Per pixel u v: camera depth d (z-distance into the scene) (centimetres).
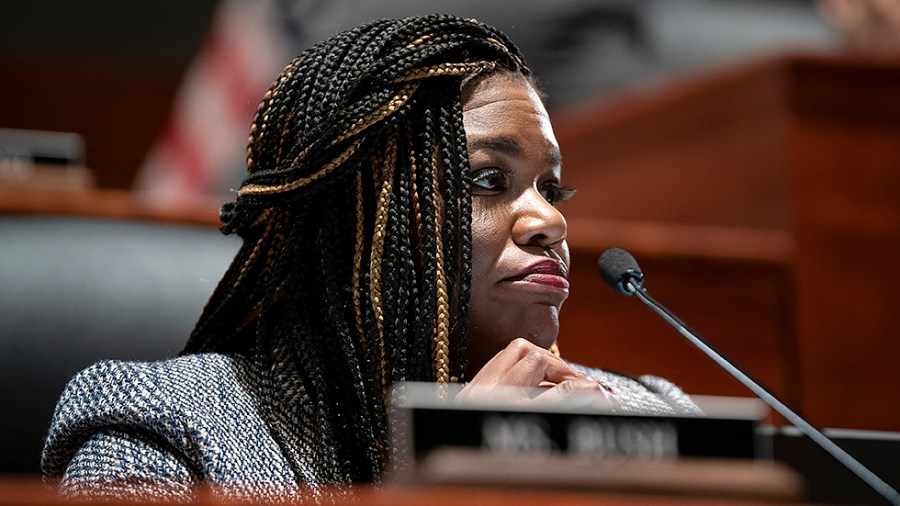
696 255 1067
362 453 661
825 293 1096
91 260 834
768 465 369
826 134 1123
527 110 691
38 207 920
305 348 673
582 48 1578
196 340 721
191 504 332
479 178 671
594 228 1052
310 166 661
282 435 647
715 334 1066
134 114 1830
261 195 675
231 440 620
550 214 669
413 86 672
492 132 676
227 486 595
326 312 674
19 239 838
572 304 1039
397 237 659
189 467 609
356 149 661
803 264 1096
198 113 1571
